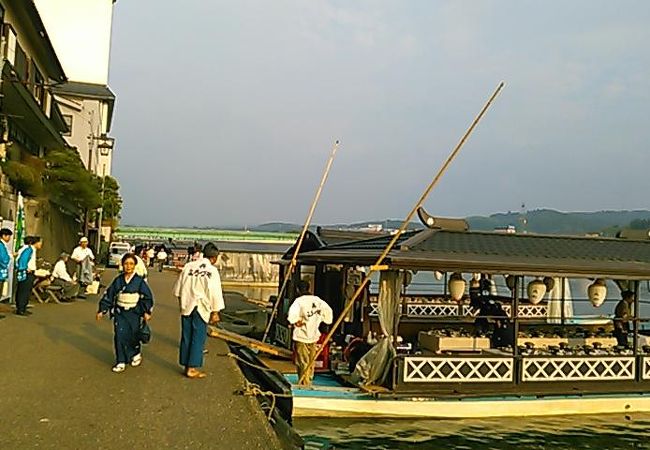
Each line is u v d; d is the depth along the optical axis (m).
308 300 13.20
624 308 15.97
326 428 11.98
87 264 21.58
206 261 10.09
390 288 12.94
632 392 13.79
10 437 6.66
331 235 20.06
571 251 14.90
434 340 13.93
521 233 14.96
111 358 10.99
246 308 27.31
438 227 14.33
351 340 15.13
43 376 9.45
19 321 14.73
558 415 13.20
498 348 14.22
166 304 21.47
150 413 7.81
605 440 12.31
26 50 25.56
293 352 14.86
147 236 76.25
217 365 11.08
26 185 22.78
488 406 12.78
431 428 12.29
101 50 56.41
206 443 6.82
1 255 14.54
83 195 27.98
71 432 6.92
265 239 75.94
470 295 20.03
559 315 19.61
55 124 29.64
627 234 16.56
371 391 12.34
